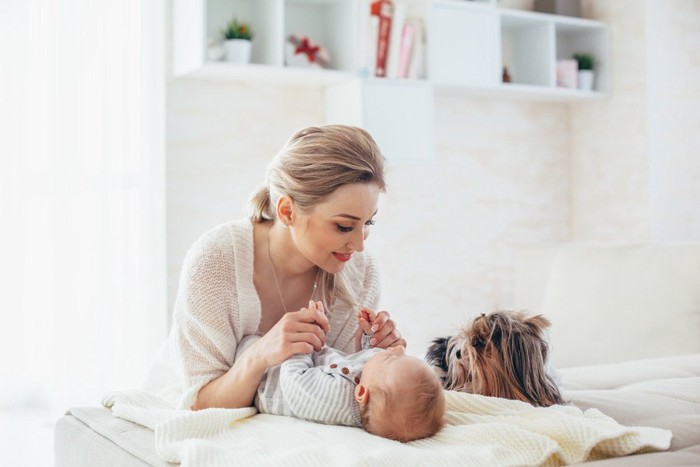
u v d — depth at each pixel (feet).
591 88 13.89
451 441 4.10
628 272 9.45
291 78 11.67
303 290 5.71
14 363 11.59
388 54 11.89
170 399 5.65
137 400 5.31
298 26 12.09
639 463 3.68
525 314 5.06
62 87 11.36
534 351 4.80
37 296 11.51
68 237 11.36
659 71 13.33
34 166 11.48
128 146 11.51
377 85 11.71
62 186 11.35
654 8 13.29
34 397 11.76
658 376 6.24
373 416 4.27
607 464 3.68
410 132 12.00
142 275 11.48
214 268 5.23
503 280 13.96
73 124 11.37
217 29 11.56
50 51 11.39
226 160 11.74
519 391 4.73
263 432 4.35
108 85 11.47
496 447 3.77
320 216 4.93
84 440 4.77
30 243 11.50
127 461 4.24
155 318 11.46
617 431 3.92
